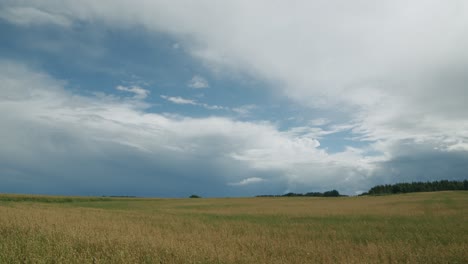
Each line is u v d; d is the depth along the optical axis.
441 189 143.25
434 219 25.95
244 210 44.28
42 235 11.94
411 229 19.72
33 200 66.31
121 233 13.57
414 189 145.75
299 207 51.00
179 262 8.99
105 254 9.66
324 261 10.30
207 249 10.38
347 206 50.94
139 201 79.19
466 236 15.87
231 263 9.27
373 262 10.22
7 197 66.62
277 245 12.77
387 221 25.33
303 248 12.05
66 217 20.73
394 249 11.91
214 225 21.95
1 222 14.88
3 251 8.90
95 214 27.58
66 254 9.14
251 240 13.93
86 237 11.57
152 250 10.09
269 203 68.31
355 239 16.31
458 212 32.47
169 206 57.56
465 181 142.62
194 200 88.81
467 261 10.53
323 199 86.50
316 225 22.77
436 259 10.60
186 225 21.41
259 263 9.62
